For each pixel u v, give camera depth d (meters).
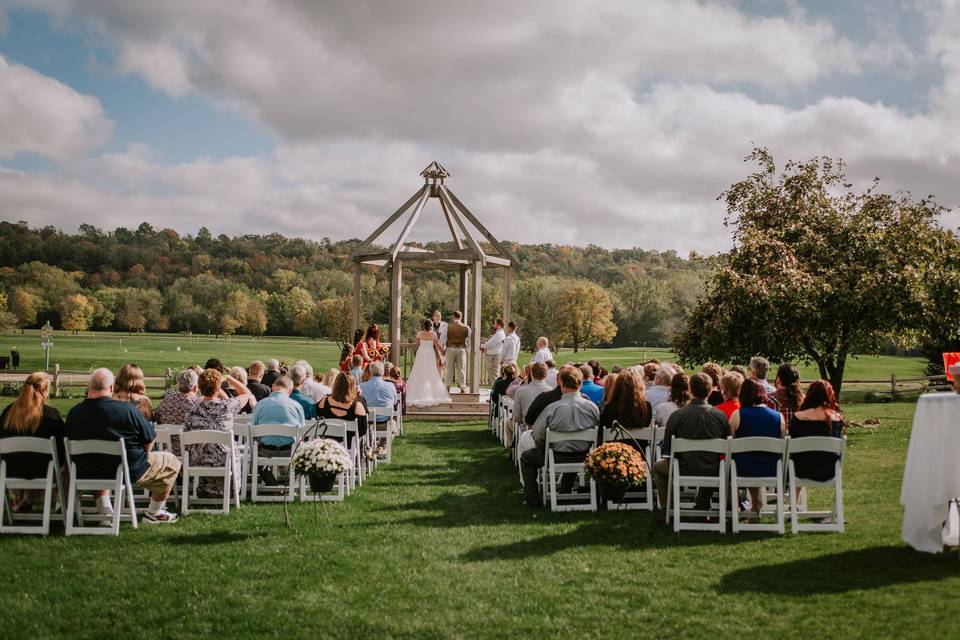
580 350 88.19
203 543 6.85
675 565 6.11
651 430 8.32
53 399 27.22
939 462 6.11
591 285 81.50
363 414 9.84
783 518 7.20
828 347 18.56
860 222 18.39
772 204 19.88
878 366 55.28
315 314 109.00
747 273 18.08
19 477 7.27
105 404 7.26
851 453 12.84
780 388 8.97
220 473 8.13
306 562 6.23
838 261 17.86
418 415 18.66
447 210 20.89
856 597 5.20
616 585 5.62
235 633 4.80
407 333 51.09
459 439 15.17
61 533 7.16
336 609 5.17
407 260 19.95
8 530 7.08
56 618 5.01
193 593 5.50
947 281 17.88
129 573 5.93
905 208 18.97
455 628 4.84
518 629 4.81
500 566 6.12
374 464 11.48
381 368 12.63
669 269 162.38
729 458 7.27
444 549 6.64
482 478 10.61
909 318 17.70
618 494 7.86
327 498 8.93
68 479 7.42
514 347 20.44
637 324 100.00
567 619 4.96
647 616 4.98
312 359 73.62
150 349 84.94
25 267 128.12
